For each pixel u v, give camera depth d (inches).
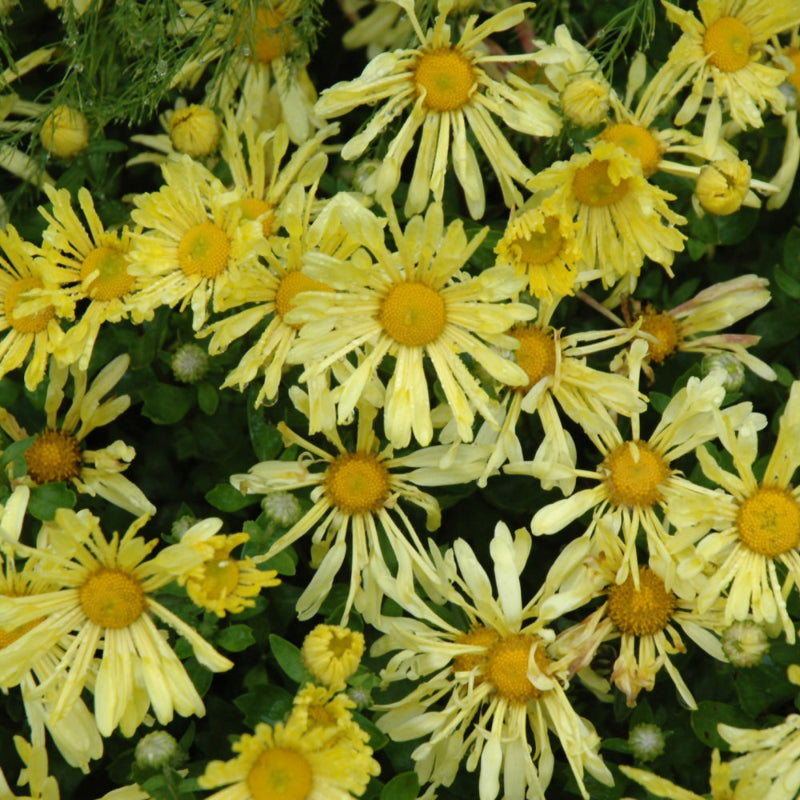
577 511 48.1
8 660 46.7
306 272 47.1
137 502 48.8
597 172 48.4
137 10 49.5
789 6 49.2
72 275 48.4
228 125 49.4
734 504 47.8
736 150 50.0
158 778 46.7
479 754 47.9
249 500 48.4
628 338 48.9
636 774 46.6
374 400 47.6
